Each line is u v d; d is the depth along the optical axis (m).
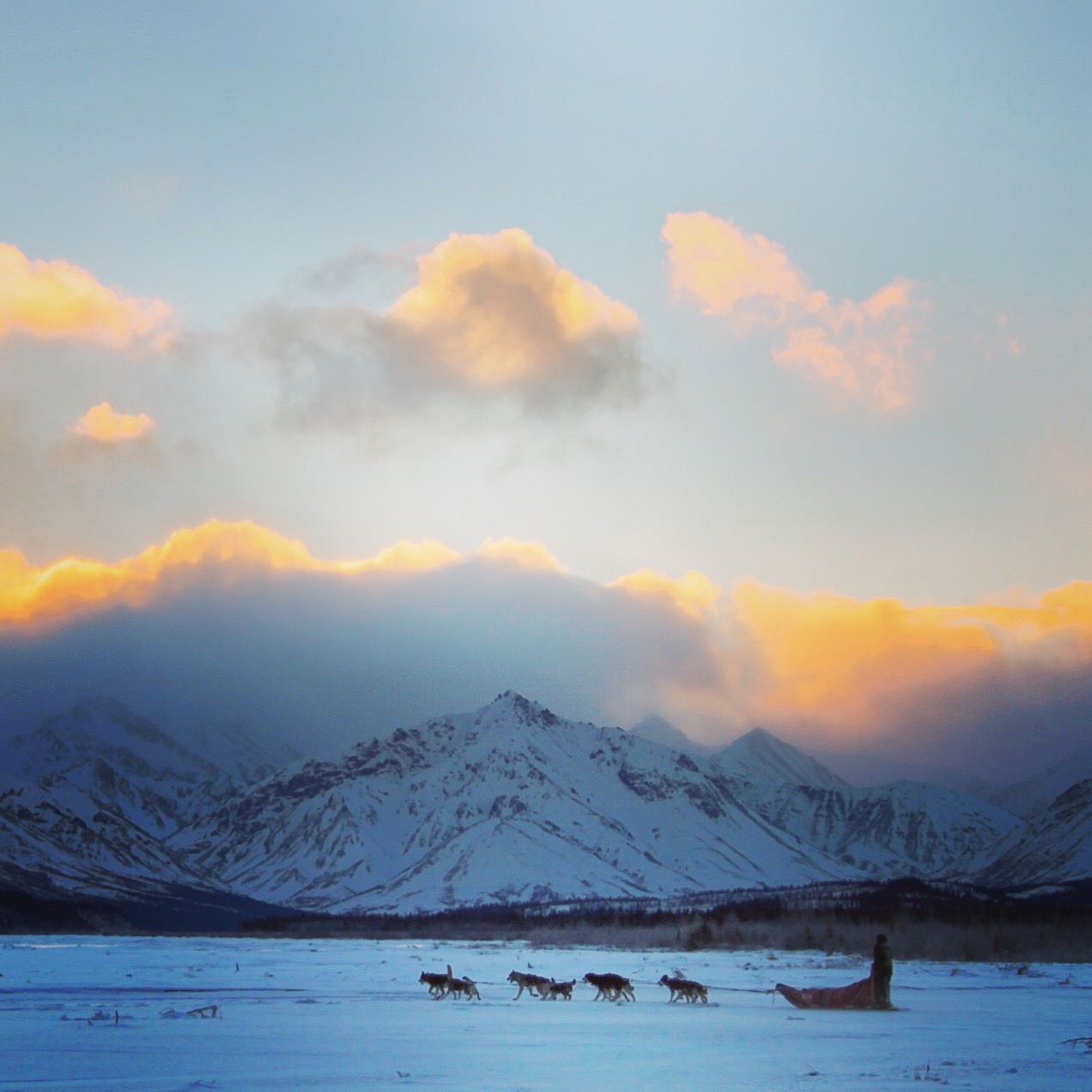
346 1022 65.69
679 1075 45.03
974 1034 60.28
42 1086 41.72
